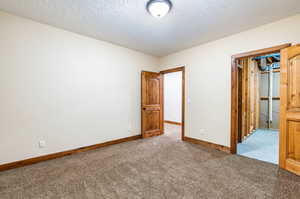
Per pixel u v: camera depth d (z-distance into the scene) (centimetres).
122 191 170
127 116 374
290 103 215
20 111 230
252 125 459
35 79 243
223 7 201
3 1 192
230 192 168
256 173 210
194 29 267
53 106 262
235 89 284
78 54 291
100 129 324
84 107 300
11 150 223
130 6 202
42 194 165
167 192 169
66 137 277
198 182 188
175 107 653
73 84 285
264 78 529
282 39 229
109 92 339
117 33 288
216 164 240
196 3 192
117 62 352
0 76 214
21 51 230
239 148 318
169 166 233
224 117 298
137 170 220
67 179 195
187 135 370
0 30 214
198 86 346
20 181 190
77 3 196
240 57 275
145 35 296
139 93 400
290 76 214
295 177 199
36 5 201
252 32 261
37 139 246
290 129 215
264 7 199
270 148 319
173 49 377
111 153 288
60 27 265
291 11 208
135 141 371
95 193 167
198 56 346
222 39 302
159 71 451
